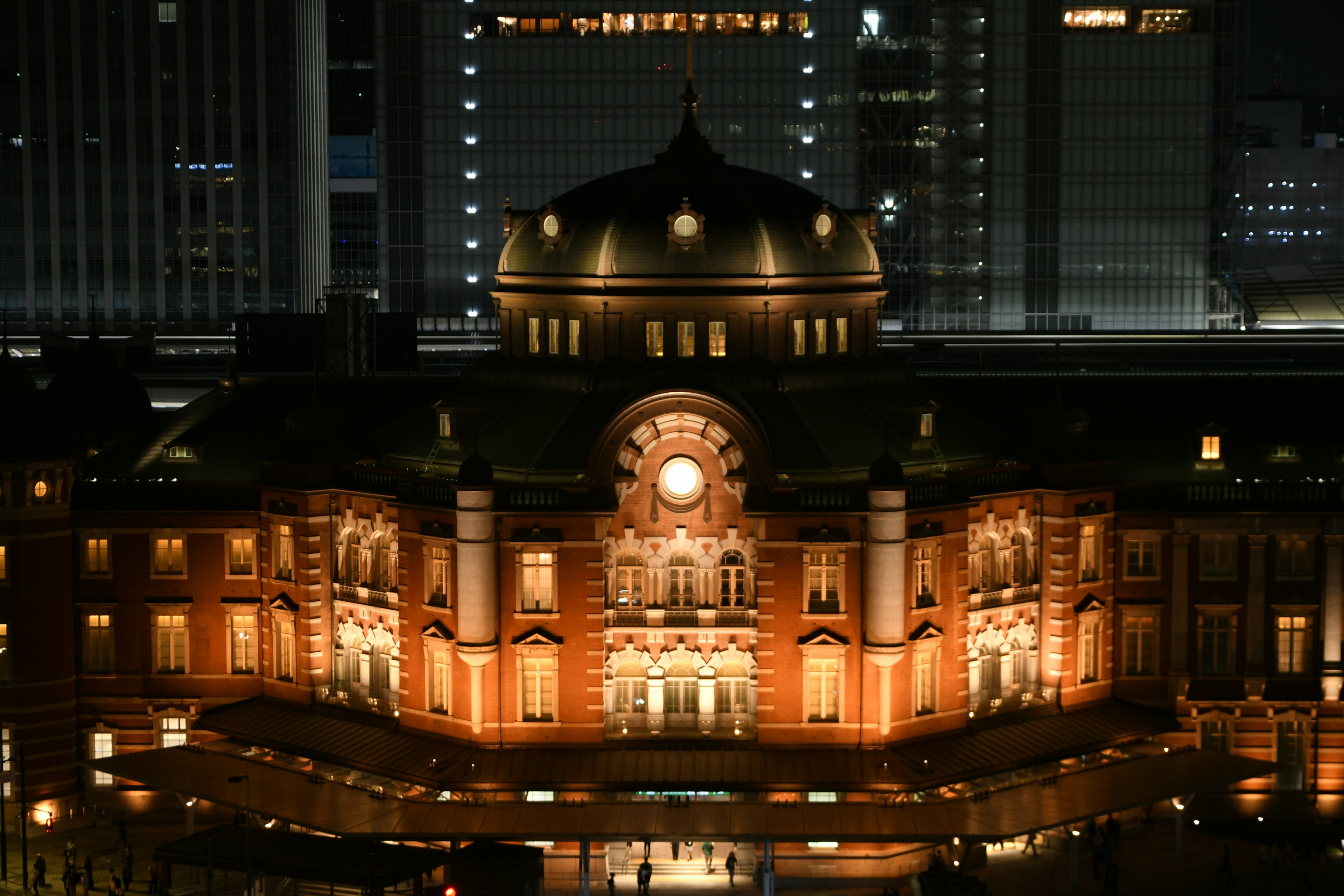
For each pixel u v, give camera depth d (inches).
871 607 3801.7
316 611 4173.2
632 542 3868.1
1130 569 4261.8
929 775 3782.0
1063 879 3750.0
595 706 3855.8
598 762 3809.1
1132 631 4274.1
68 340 6796.3
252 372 6072.8
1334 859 3885.3
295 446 4202.8
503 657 3865.7
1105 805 3737.7
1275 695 4264.3
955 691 3969.0
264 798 3811.5
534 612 3848.4
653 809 3678.6
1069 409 4165.8
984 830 3592.5
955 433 4200.3
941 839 3570.4
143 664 4330.7
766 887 3577.8
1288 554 4254.4
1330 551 4242.1
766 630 3833.7
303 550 4158.5
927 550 3905.0
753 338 4033.0
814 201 4244.6
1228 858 3722.9
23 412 4242.1
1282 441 4426.7
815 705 3860.7
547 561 3848.4
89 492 4318.4
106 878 3860.7
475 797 3767.2
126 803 4264.3
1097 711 4183.1
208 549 4313.5
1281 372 6875.0
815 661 3850.9
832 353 4156.0
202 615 4325.8
